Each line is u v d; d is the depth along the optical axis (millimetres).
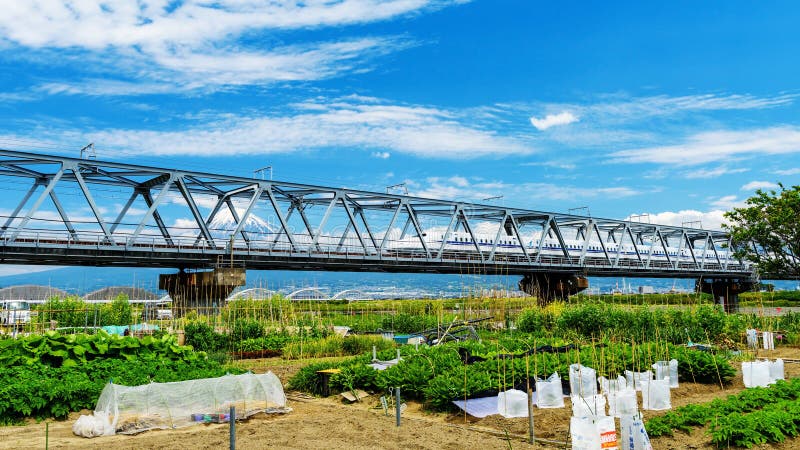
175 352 20938
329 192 62688
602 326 33031
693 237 119312
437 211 80688
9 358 17719
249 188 58719
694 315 33469
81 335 19656
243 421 15891
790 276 51562
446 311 51562
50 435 13922
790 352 30172
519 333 36250
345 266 63562
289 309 44375
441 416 16609
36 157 45469
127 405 14695
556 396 16703
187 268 58000
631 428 11023
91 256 47188
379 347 31875
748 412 15133
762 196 51375
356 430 14492
